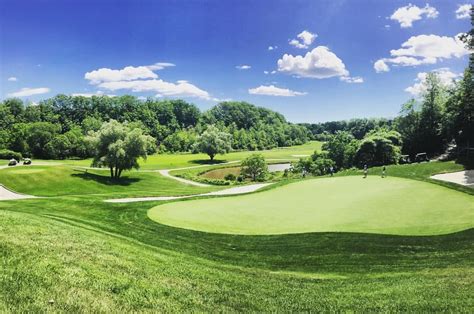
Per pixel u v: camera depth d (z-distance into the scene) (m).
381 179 40.69
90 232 17.44
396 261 16.34
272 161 120.00
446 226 20.83
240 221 23.31
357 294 12.05
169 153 148.38
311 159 87.94
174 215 25.11
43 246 12.65
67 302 8.88
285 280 13.77
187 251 17.59
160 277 12.02
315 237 19.72
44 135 127.69
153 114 188.25
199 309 9.90
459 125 67.44
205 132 118.88
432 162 57.06
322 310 10.57
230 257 17.11
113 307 9.10
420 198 28.86
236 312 10.02
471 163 50.94
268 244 18.91
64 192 61.06
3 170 68.38
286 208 27.06
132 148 74.19
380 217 23.41
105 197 36.62
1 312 7.96
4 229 14.02
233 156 136.38
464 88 65.19
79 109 178.12
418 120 84.69
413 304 10.90
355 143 83.62
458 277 13.55
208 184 80.56
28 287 9.29
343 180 41.25
